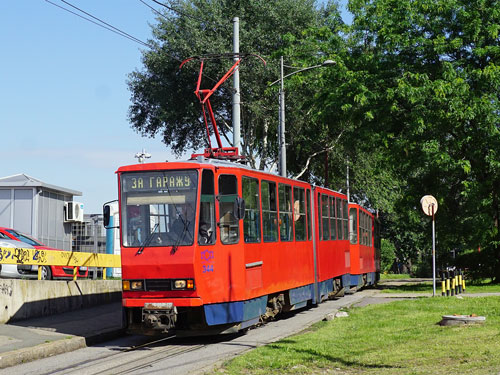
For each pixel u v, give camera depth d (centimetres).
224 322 1430
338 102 2922
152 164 1446
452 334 1320
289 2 4166
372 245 3384
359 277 2855
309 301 2128
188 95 4272
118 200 1453
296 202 1919
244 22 4091
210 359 1198
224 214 1462
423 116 2692
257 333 1559
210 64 4041
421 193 3061
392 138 2919
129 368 1129
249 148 4353
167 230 1413
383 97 2823
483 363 980
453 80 2656
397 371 977
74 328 1556
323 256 2177
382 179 4988
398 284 4009
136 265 1411
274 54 3306
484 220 2894
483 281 3328
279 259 1736
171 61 4166
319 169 5122
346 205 2592
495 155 2734
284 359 1109
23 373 1111
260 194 1631
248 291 1510
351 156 4719
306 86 3959
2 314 1587
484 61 2847
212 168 1448
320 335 1388
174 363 1166
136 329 1430
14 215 2644
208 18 4138
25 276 2212
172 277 1390
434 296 2262
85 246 3047
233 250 1468
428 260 6444
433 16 2848
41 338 1391
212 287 1412
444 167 2700
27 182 2644
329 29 3186
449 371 941
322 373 1012
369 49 3062
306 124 4353
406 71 2781
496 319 1528
